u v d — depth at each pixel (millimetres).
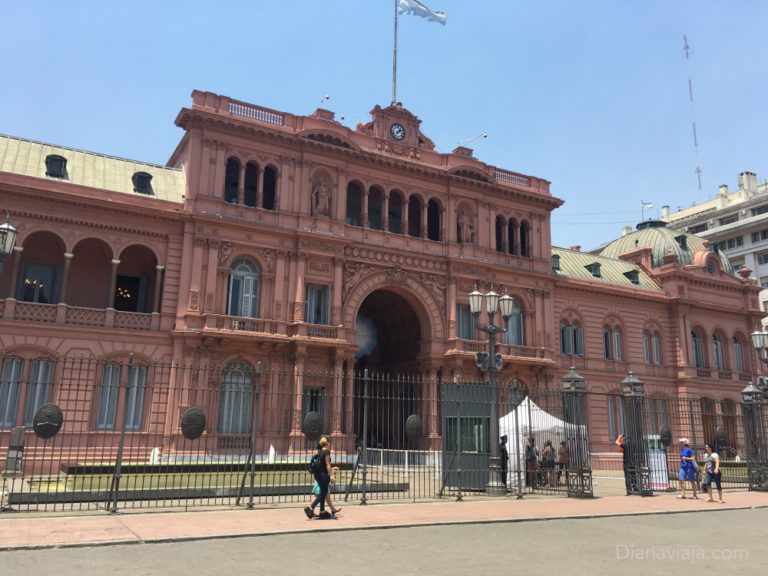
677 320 61531
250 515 19266
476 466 27344
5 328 34188
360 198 47094
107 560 13148
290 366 40500
